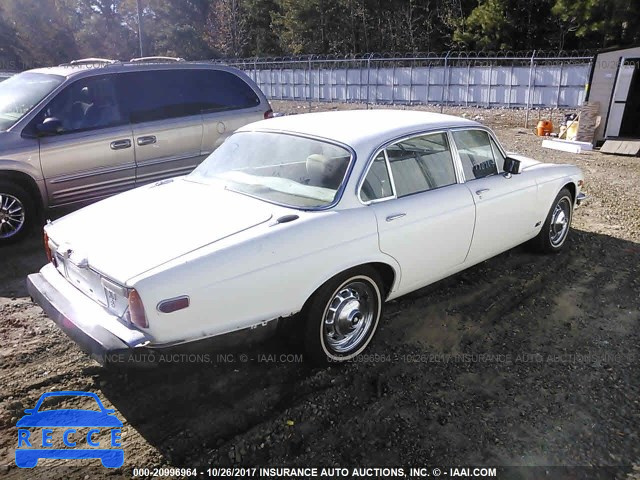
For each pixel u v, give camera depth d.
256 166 3.86
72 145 5.75
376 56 35.94
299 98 31.09
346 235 3.31
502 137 15.29
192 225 3.19
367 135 3.70
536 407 3.18
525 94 23.88
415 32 36.34
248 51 44.66
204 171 4.14
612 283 4.92
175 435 2.88
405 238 3.67
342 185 3.44
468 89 25.41
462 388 3.34
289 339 3.44
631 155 12.36
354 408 3.13
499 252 4.83
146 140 6.28
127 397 3.20
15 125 5.47
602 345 3.87
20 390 3.22
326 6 39.59
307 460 2.74
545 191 5.11
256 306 3.00
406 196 3.78
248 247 2.95
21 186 5.58
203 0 47.69
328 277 3.25
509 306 4.42
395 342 3.84
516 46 31.41
